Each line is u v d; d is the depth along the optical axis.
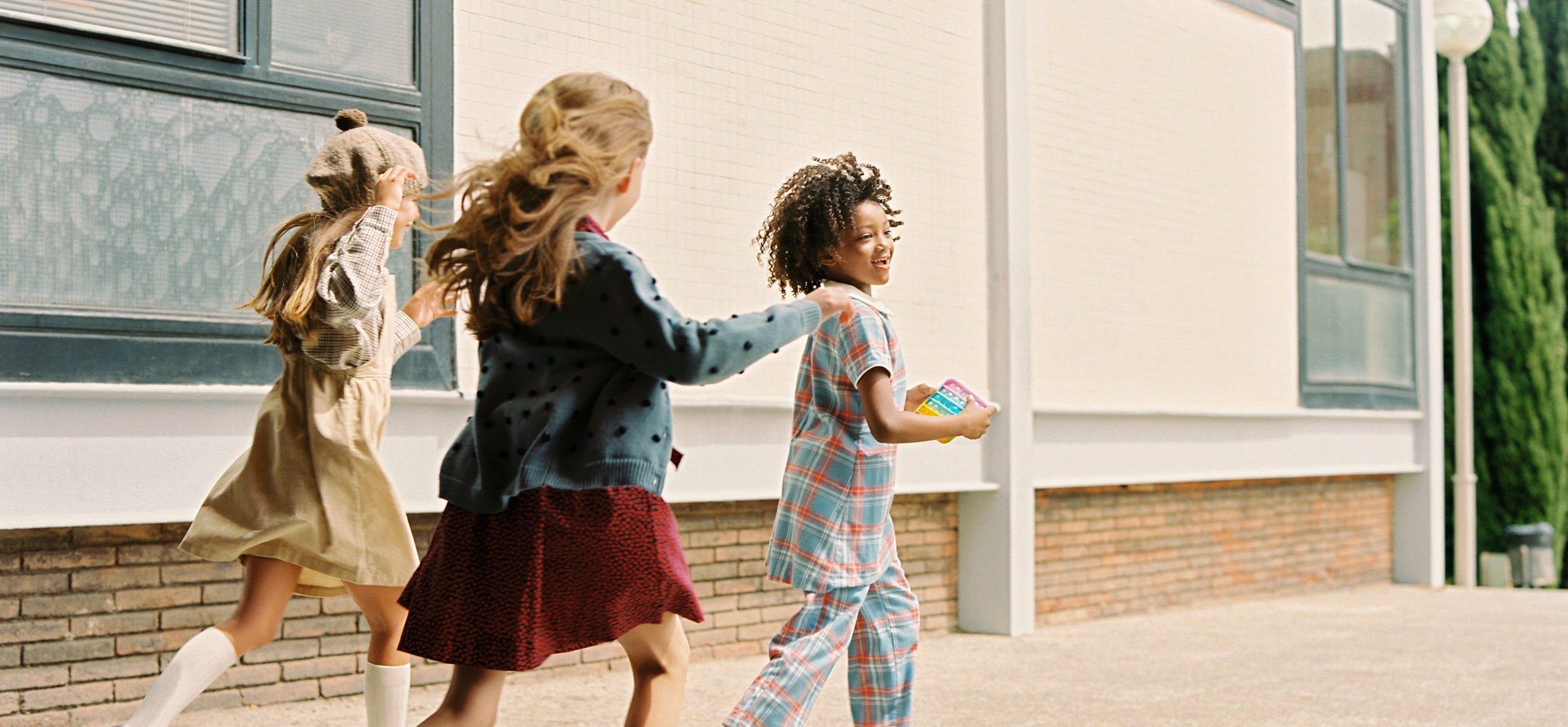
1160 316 8.62
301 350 3.42
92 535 4.48
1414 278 11.02
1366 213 10.63
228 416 4.73
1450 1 11.64
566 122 2.39
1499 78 15.39
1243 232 9.31
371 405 3.44
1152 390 8.54
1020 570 7.43
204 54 4.71
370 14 5.14
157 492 4.54
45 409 4.32
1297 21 9.87
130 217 4.56
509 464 2.39
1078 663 6.43
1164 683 5.83
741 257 6.29
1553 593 10.48
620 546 2.39
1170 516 8.78
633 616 2.43
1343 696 5.55
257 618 3.32
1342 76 10.29
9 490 4.25
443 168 5.27
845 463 3.20
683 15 6.11
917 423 3.11
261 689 4.87
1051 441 7.76
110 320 4.48
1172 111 8.80
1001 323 7.45
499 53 5.48
